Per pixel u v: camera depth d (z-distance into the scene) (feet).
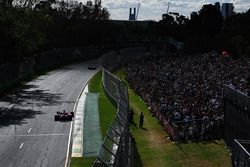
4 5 318.65
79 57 483.92
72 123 181.68
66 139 156.46
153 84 258.16
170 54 553.23
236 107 138.41
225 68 307.17
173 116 165.37
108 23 641.40
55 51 414.21
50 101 233.14
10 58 294.46
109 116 194.08
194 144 145.38
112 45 610.65
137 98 251.39
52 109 211.61
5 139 156.15
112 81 231.91
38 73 348.79
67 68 398.83
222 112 161.27
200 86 225.76
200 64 350.84
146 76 301.22
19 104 222.89
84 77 337.93
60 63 422.00
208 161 130.31
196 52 532.32
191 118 157.58
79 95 255.91
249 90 172.86
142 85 266.16
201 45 529.86
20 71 304.71
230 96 144.77
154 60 449.06
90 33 588.91
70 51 460.14
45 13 413.39
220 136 152.05
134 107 220.02
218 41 529.04
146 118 191.72
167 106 181.47
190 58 420.36
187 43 546.67
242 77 250.78
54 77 332.80
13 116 194.70
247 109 128.26
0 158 134.31
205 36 542.57
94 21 610.65
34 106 218.38
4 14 292.81
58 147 146.30
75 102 232.12
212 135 151.23
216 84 228.43
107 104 225.15
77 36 543.80
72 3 611.88
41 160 132.67
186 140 150.00
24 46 317.42
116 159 76.13
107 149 79.71
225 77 257.34
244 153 96.63
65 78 329.72
